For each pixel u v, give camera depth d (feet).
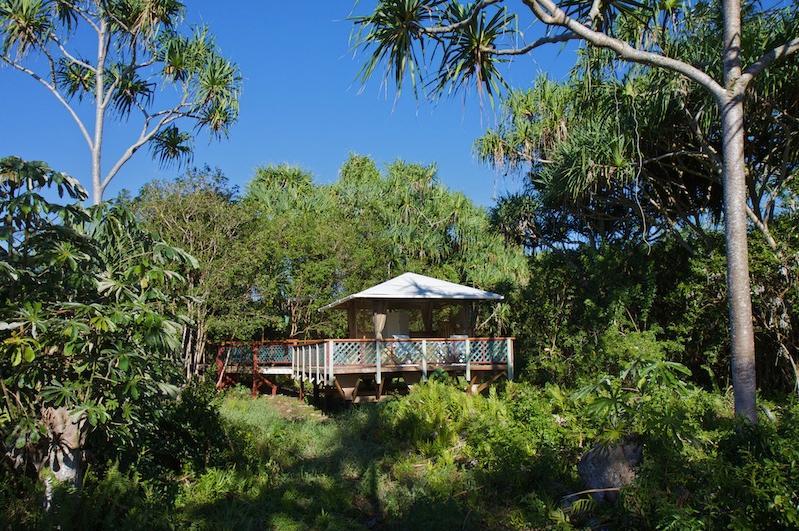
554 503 20.71
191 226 65.00
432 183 93.97
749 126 37.01
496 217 57.62
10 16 36.17
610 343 40.37
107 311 17.78
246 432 31.91
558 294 52.31
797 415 14.94
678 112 37.04
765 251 36.11
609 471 18.48
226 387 69.92
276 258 73.26
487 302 72.33
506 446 25.49
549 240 56.13
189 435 26.12
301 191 95.14
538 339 52.37
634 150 38.22
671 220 44.93
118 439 20.29
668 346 39.06
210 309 67.51
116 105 42.16
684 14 32.76
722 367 42.29
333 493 24.66
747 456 13.62
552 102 47.32
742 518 12.84
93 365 17.92
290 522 20.81
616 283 46.50
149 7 38.29
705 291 40.93
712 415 24.98
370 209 92.32
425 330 59.88
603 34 20.35
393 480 27.55
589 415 24.58
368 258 82.89
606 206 50.31
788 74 32.48
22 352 16.94
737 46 19.29
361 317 67.62
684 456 15.58
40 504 16.16
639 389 19.12
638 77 37.27
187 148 43.96
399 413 36.96
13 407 17.44
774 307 37.09
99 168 39.14
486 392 53.57
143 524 16.74
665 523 13.70
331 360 50.85
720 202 43.62
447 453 28.27
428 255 90.48
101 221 20.36
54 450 18.61
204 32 42.32
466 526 20.06
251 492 24.11
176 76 41.88
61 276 18.61
